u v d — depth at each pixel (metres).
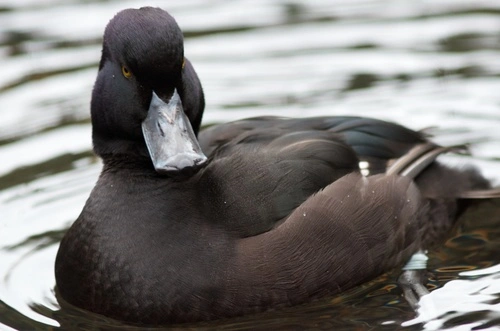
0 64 15.19
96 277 9.52
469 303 9.74
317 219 9.72
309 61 15.24
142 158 9.78
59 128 13.64
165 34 9.26
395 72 14.79
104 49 9.69
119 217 9.55
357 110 13.88
